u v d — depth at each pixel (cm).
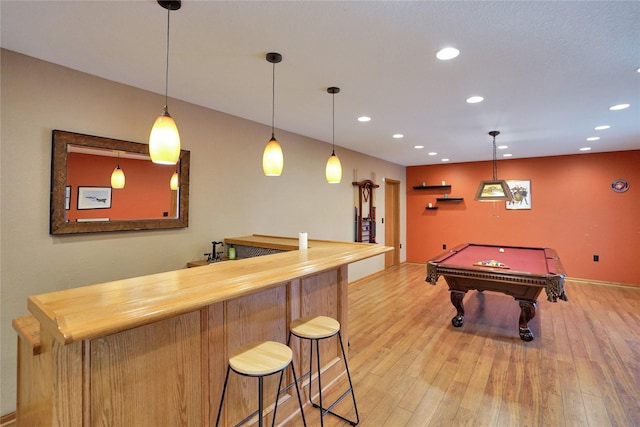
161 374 136
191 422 148
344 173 540
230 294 134
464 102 303
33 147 216
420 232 732
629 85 260
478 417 202
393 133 431
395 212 727
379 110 330
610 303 439
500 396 223
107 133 253
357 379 246
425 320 375
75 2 156
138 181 272
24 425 136
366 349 298
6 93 205
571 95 282
